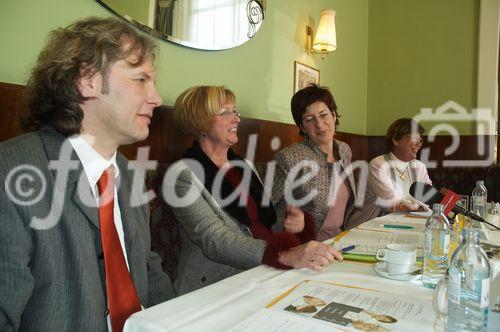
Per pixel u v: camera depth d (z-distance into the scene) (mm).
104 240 879
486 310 667
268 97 2887
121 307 870
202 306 772
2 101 1348
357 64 4289
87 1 1662
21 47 1462
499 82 3924
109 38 910
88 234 861
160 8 1976
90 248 859
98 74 905
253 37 2693
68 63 884
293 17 3148
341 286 889
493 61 3863
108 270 868
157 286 1140
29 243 783
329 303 781
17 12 1445
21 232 767
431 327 680
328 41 3297
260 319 702
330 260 1039
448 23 4105
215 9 2309
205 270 1416
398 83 4363
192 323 694
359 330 664
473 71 3998
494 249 1200
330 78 3764
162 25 1992
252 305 780
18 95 1382
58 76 883
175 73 2121
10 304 749
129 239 1010
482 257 706
